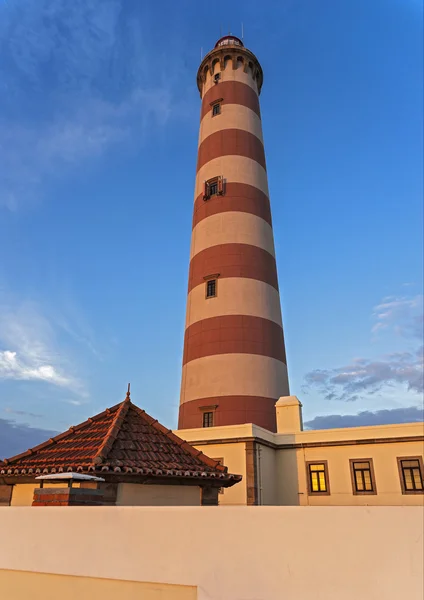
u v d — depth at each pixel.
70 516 5.91
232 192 34.09
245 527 4.91
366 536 4.41
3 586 6.02
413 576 4.14
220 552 4.94
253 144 36.84
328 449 24.61
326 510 4.64
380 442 23.61
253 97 39.41
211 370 28.67
